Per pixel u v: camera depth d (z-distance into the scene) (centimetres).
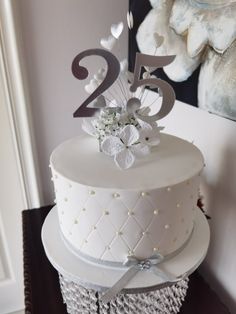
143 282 61
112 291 60
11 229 151
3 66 117
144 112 69
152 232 62
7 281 164
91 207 59
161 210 60
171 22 92
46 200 147
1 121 127
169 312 72
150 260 64
